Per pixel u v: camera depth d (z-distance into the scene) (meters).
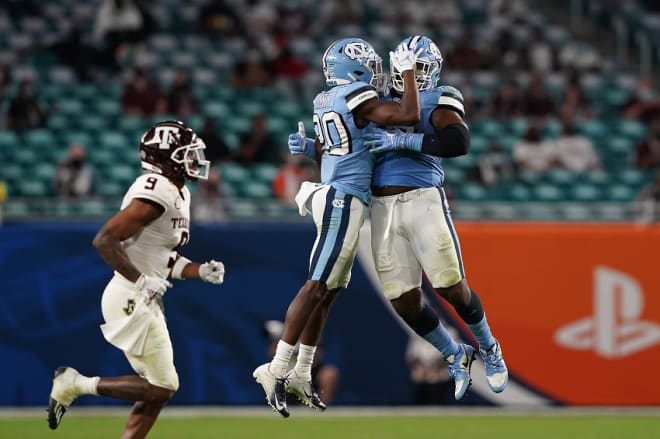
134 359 22.28
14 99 50.47
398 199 22.14
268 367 21.89
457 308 22.38
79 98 54.03
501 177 49.59
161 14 61.25
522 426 29.95
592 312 33.19
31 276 31.91
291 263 32.75
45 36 58.28
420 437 28.08
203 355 32.44
